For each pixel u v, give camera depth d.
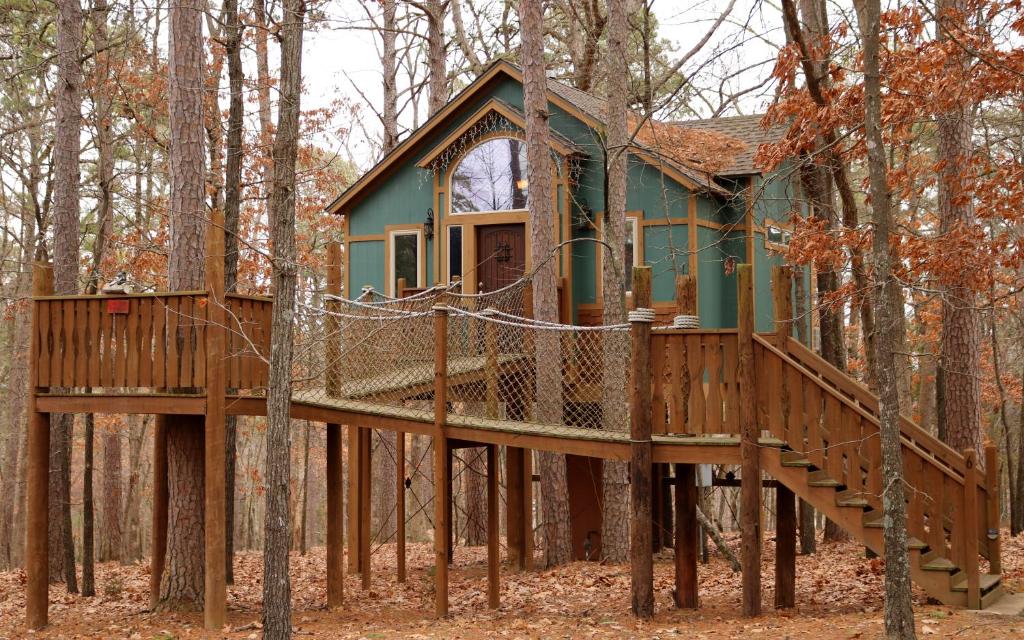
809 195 14.90
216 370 9.58
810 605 9.98
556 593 11.95
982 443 13.39
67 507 13.26
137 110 17.08
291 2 8.82
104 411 10.02
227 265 12.91
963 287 11.85
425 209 17.59
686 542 9.95
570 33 24.11
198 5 10.88
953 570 8.59
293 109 8.70
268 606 8.32
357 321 11.44
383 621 10.32
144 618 10.45
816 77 11.89
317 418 10.83
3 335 29.38
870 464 8.75
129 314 9.98
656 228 16.16
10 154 20.31
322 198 21.08
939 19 9.79
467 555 17.75
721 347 9.20
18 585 14.41
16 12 18.91
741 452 8.99
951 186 11.34
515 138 16.78
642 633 8.63
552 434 9.69
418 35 21.91
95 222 21.94
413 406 12.33
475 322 12.05
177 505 10.82
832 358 15.33
